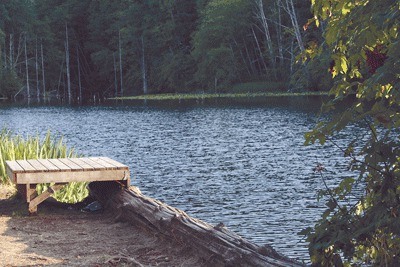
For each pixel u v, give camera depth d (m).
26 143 15.10
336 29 4.67
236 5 85.69
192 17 100.69
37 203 9.97
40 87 110.56
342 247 4.58
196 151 28.80
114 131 40.72
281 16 84.50
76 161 10.88
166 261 7.12
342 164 22.55
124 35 102.50
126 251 7.62
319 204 15.62
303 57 5.11
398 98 4.16
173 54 97.62
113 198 9.95
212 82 87.19
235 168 22.97
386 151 4.32
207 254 6.87
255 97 75.44
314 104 57.97
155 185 19.78
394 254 4.51
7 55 107.44
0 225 9.23
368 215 4.48
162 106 69.38
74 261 7.11
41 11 115.12
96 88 113.44
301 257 10.66
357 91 4.76
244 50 92.06
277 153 26.70
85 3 114.69
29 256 7.32
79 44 115.25
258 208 15.48
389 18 4.10
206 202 16.56
